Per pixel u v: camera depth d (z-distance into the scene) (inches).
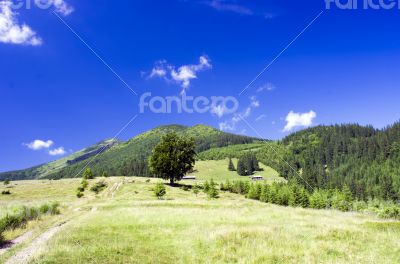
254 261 771.4
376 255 829.2
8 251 863.1
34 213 1544.0
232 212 1712.6
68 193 3885.3
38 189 4128.9
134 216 1526.8
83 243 928.9
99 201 2605.8
